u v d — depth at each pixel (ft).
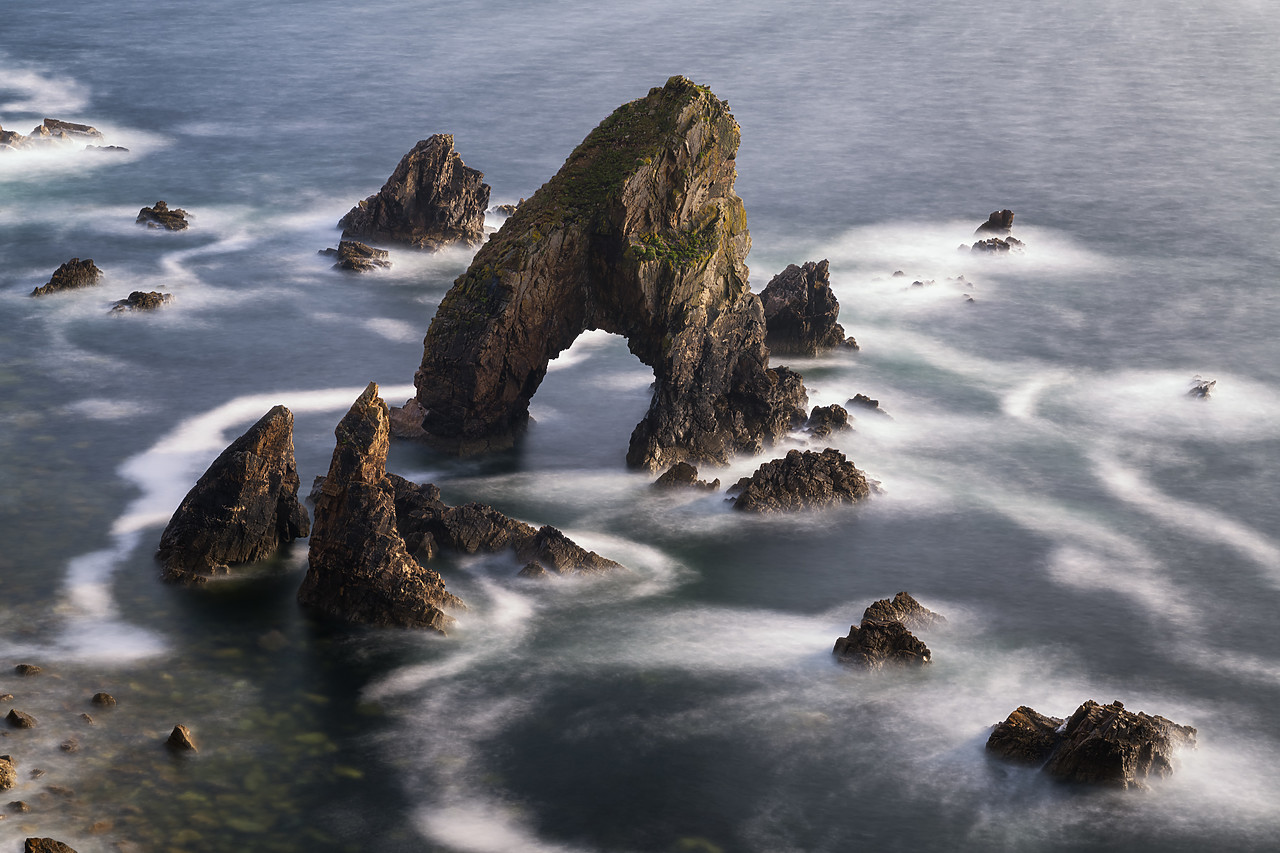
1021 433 268.00
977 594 205.87
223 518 202.28
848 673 182.70
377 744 165.58
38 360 287.69
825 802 157.38
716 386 248.52
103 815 149.48
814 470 232.12
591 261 242.78
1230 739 171.12
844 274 364.79
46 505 223.92
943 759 165.17
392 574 190.49
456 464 243.19
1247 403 285.23
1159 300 349.41
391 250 369.09
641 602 200.34
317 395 274.77
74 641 184.24
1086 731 161.89
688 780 160.66
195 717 168.76
